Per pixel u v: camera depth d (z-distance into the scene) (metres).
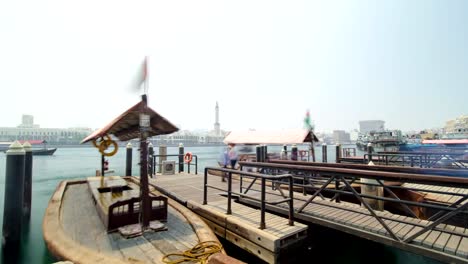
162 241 4.54
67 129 139.25
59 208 6.54
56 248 4.09
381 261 6.91
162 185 10.27
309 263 6.36
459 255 3.86
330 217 5.67
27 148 8.70
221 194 8.40
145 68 5.04
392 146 36.03
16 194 6.73
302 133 16.84
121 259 3.83
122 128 7.72
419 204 4.21
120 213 5.04
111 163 42.09
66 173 27.58
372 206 7.14
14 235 6.62
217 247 4.19
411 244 4.30
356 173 4.93
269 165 6.93
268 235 4.61
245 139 19.67
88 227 5.27
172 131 6.11
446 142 37.59
